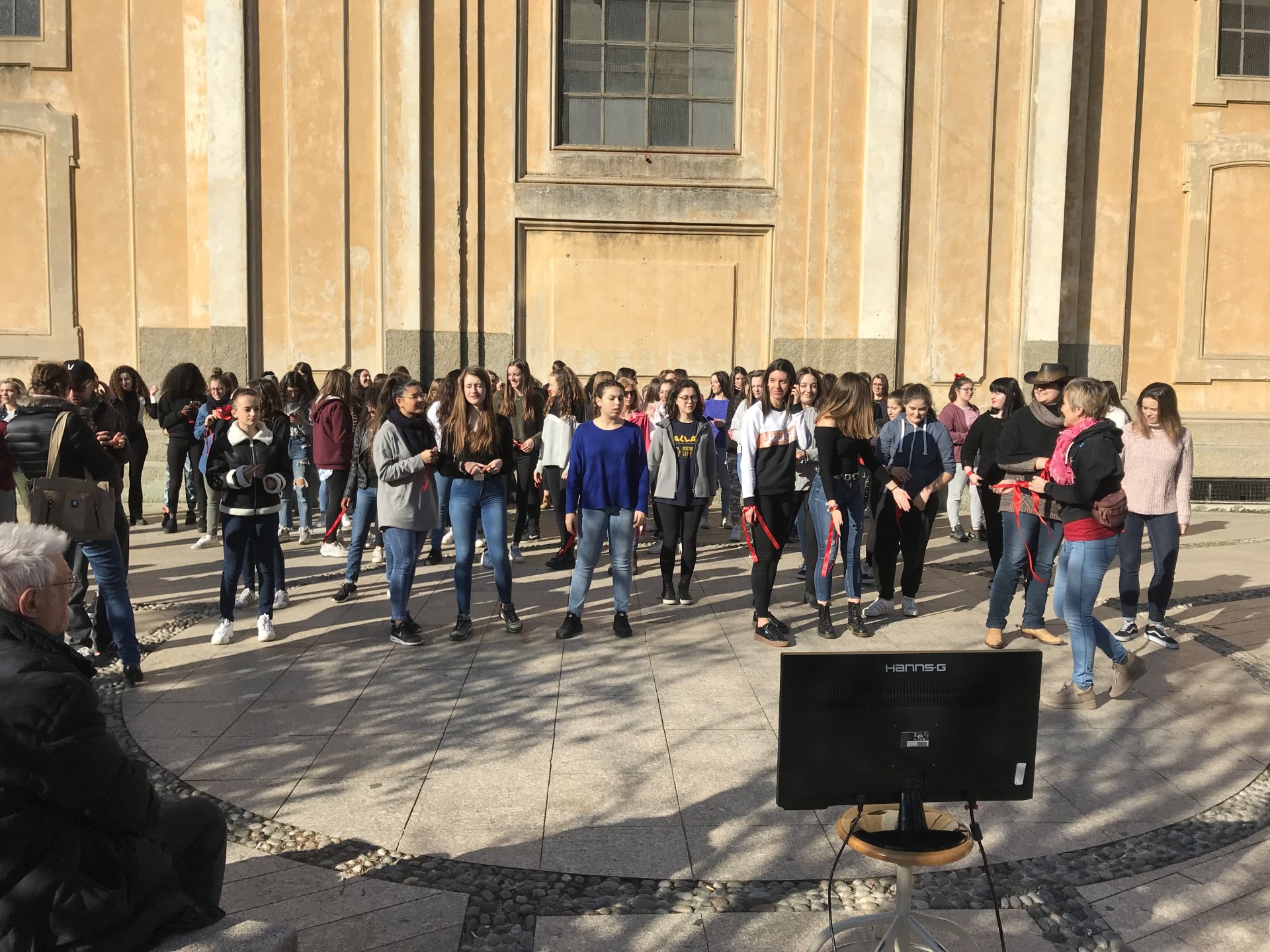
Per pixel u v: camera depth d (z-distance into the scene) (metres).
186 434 10.34
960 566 9.19
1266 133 12.93
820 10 12.18
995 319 12.62
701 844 3.83
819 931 3.25
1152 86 12.86
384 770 4.50
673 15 12.38
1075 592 5.34
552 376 9.14
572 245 12.51
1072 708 5.35
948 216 12.43
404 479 6.24
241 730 4.97
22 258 12.05
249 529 6.39
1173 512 6.51
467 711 5.25
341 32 11.80
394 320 12.10
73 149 11.94
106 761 2.37
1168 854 3.79
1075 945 3.20
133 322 12.17
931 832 2.68
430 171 12.09
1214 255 13.03
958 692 2.59
